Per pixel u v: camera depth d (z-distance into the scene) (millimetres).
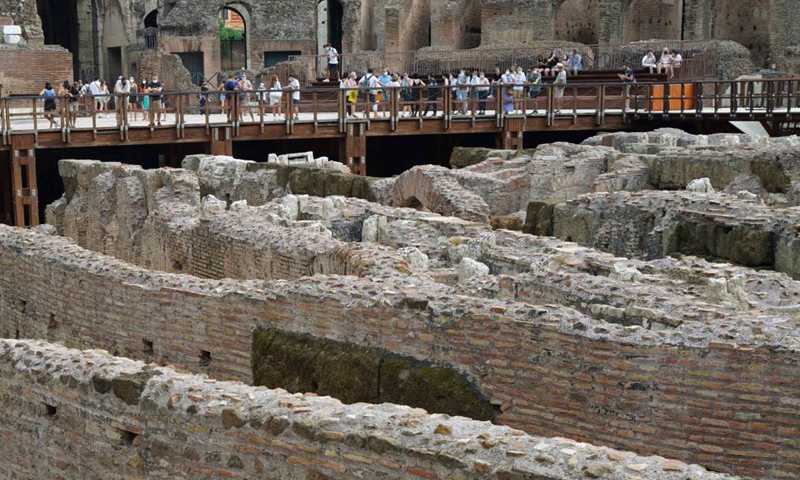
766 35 60250
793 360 9039
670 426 9500
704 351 9328
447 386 10523
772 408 9141
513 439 7555
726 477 6949
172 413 8930
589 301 11133
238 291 12461
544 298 11586
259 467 8477
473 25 67750
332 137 39406
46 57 52188
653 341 9531
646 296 10914
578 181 27281
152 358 13516
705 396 9352
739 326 9609
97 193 27656
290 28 66000
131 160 40094
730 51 52656
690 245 18406
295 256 15750
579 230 20406
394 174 43906
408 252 14789
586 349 9789
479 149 32406
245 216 18688
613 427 9719
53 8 68375
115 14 66812
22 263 15820
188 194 25156
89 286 14312
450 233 17734
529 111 43531
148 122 38250
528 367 10148
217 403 8727
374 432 7910
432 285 11836
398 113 41094
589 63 56406
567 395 9938
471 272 13484
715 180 24688
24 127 36250
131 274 13789
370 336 11219
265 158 41125
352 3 66812
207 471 8766
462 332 10531
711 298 11594
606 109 44781
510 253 14625
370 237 18219
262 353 12102
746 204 18078
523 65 56875
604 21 60750
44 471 10047
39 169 38812
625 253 19594
